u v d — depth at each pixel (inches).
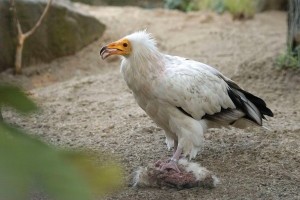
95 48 502.9
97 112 330.0
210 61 450.6
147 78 213.6
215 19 632.4
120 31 547.5
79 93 378.3
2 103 41.6
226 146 261.6
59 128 291.3
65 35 478.3
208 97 220.7
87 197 37.1
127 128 295.0
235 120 238.2
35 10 452.8
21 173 36.7
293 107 337.7
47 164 37.7
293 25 405.1
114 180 38.7
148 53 212.8
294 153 250.8
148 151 256.8
